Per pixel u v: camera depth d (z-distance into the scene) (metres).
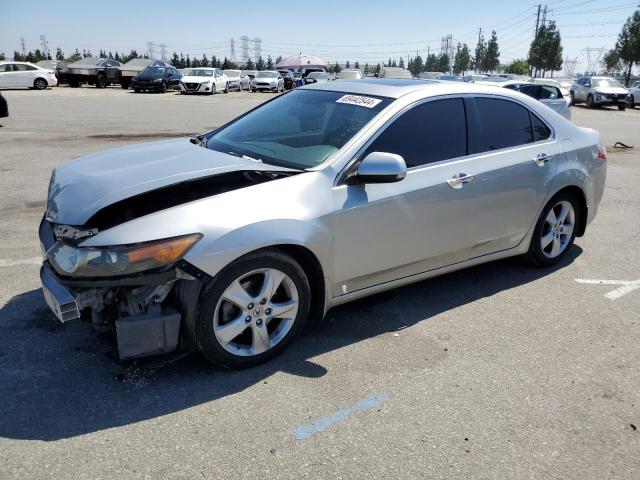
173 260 2.85
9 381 3.07
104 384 3.07
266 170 3.37
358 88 4.20
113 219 3.00
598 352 3.65
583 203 5.08
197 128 14.44
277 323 3.39
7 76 29.12
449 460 2.61
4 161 9.16
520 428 2.86
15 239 5.34
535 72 72.94
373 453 2.63
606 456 2.68
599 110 30.05
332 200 3.38
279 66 48.53
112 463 2.50
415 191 3.72
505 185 4.29
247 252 3.03
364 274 3.64
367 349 3.57
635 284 4.80
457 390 3.16
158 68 31.61
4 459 2.50
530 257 4.95
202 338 3.04
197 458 2.55
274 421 2.83
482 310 4.20
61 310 2.88
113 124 14.84
